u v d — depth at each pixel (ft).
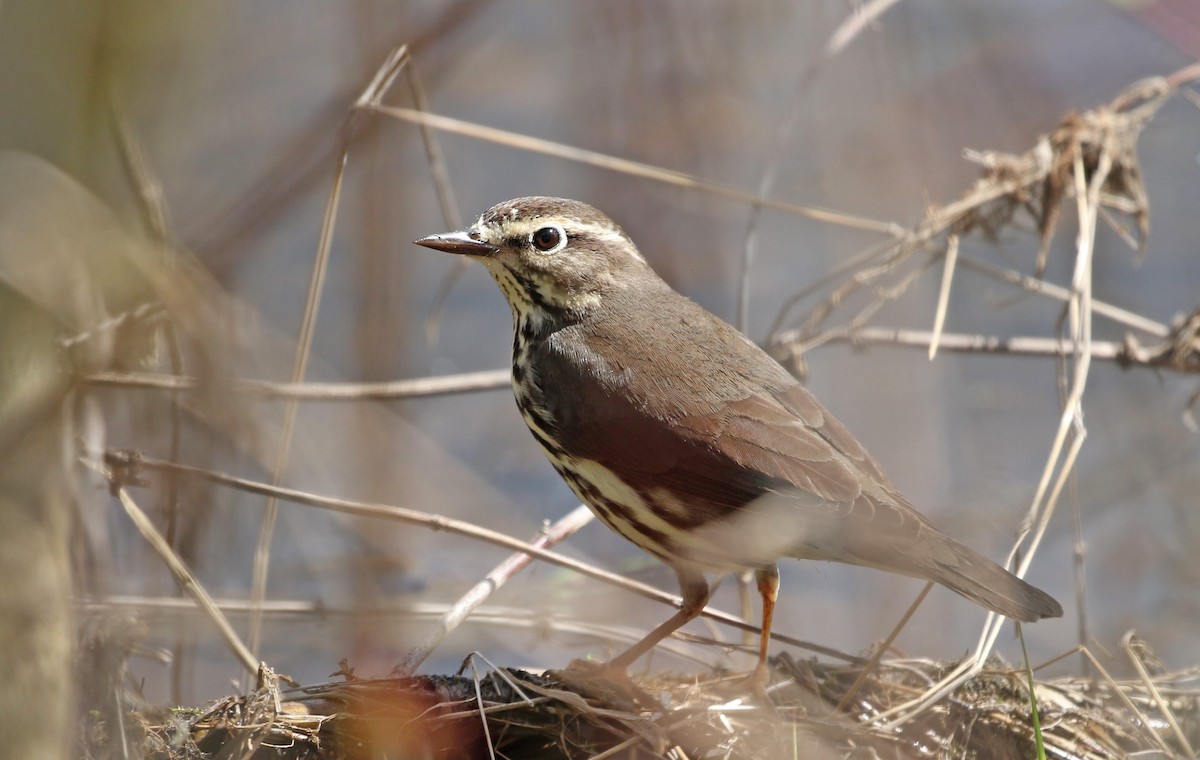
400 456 28.84
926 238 46.57
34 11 21.53
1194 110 61.52
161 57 23.27
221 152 37.42
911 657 40.29
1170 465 52.29
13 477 24.82
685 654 40.50
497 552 46.24
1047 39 61.36
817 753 32.86
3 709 25.12
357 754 31.12
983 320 59.67
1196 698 36.04
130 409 36.83
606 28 46.24
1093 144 46.93
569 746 32.12
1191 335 47.34
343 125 32.63
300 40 42.68
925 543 32.09
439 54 45.27
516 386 37.81
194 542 35.12
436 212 62.95
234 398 27.73
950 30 56.49
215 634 40.73
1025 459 53.98
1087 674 41.01
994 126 55.88
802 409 35.24
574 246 37.22
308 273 54.29
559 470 36.99
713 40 50.60
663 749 31.73
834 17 54.03
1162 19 40.96
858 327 47.70
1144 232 47.83
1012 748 33.81
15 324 23.18
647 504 34.63
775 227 58.13
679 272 56.03
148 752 30.58
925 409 49.34
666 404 34.40
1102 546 49.39
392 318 26.37
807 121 54.75
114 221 23.54
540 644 43.04
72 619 27.73
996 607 31.19
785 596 48.29
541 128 63.98
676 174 48.88
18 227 22.25
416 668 33.76
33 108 21.88
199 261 26.84
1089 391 57.06
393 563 32.63
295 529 41.65
